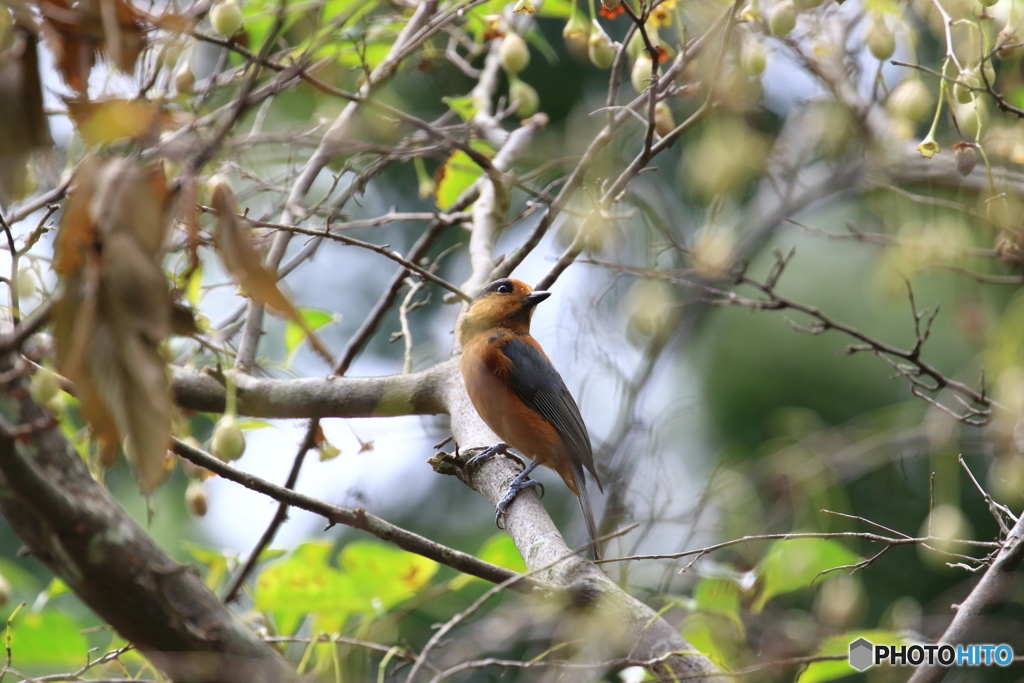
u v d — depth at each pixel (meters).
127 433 3.38
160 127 4.08
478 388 9.55
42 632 7.50
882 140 10.41
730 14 7.64
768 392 13.82
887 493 13.57
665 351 12.10
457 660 6.28
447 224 11.38
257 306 10.30
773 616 9.59
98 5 4.16
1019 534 6.51
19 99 4.14
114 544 4.71
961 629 6.40
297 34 9.86
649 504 10.21
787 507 10.91
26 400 4.71
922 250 9.86
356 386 9.65
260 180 9.83
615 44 9.45
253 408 9.48
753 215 11.37
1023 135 8.74
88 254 3.42
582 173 9.05
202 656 4.94
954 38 8.73
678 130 8.51
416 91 14.91
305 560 7.74
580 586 6.77
